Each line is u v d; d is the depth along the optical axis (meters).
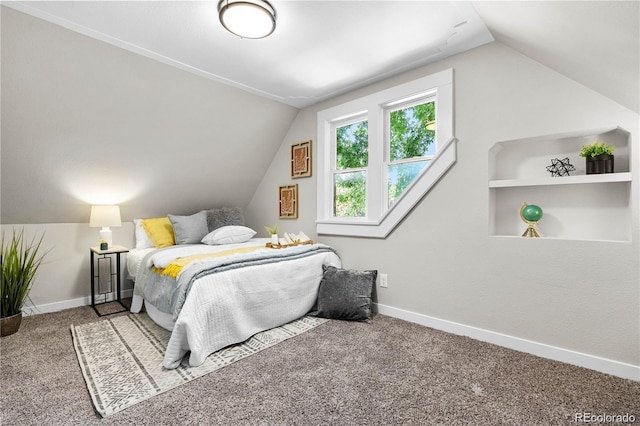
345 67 2.64
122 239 3.47
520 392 1.65
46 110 2.36
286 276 2.61
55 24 2.00
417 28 2.08
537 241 2.07
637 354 1.76
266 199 4.15
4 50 1.99
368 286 2.74
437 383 1.73
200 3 1.81
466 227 2.38
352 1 1.80
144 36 2.15
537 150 2.23
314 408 1.52
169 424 1.40
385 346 2.19
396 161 2.88
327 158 3.41
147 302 2.73
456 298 2.44
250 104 3.28
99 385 1.70
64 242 3.11
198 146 3.33
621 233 1.92
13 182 2.61
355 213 3.24
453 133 2.44
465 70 2.39
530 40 1.82
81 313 2.94
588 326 1.90
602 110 1.84
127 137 2.85
